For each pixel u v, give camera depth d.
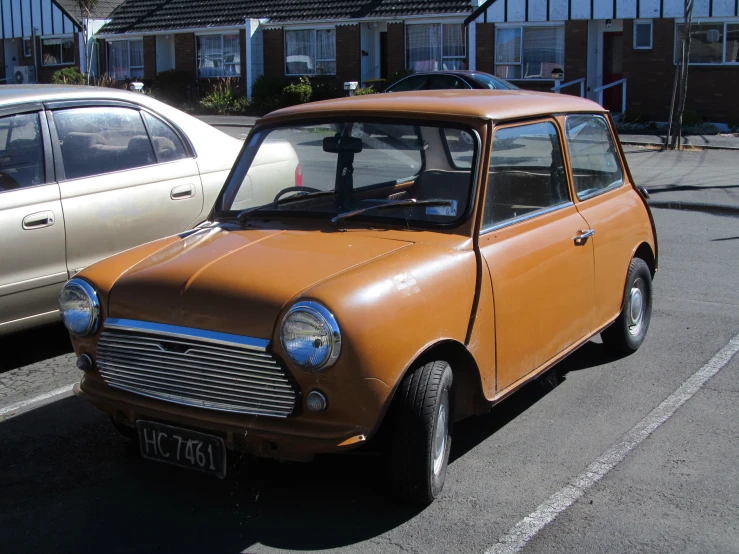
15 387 5.57
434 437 3.74
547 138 4.79
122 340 3.76
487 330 4.06
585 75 23.81
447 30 26.44
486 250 4.12
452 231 4.11
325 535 3.71
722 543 3.62
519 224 4.44
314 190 4.64
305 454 3.45
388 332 3.48
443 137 4.30
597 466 4.34
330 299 3.40
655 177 14.27
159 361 3.67
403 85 18.70
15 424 4.97
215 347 3.53
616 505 3.94
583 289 4.98
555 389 5.41
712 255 8.95
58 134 5.93
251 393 3.50
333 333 3.35
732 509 3.90
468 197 4.16
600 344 6.27
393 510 3.91
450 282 3.84
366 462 4.41
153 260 4.02
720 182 13.62
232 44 30.23
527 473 4.27
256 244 4.06
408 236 4.09
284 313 3.43
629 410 5.07
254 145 4.85
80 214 5.88
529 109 4.65
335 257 3.81
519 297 4.31
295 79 29.45
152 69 32.59
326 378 3.39
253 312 3.49
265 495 4.09
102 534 3.77
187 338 3.57
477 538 3.67
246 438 3.49
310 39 28.95
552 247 4.60
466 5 25.95
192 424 3.60
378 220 4.24
